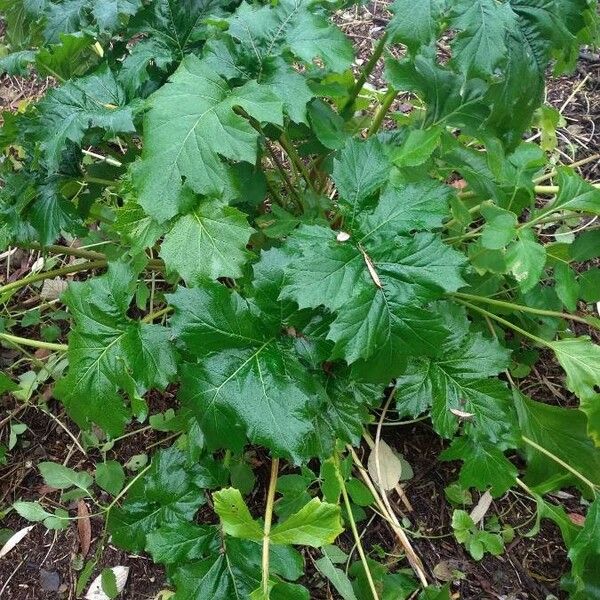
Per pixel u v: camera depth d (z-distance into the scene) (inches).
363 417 28.0
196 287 24.0
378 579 27.4
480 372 27.9
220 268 24.0
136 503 27.7
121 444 34.5
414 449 33.3
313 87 27.0
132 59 26.6
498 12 24.1
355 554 30.2
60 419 35.5
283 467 32.2
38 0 30.4
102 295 26.3
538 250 25.5
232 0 28.3
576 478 29.0
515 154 28.4
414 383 27.7
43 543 31.8
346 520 30.0
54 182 29.4
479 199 34.5
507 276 35.0
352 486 28.0
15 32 35.2
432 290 23.2
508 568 30.2
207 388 23.7
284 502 27.1
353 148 25.4
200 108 23.6
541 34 25.2
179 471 27.7
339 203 25.2
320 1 26.1
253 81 24.0
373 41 51.0
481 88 29.0
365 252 24.2
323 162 32.1
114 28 27.1
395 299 23.5
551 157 43.8
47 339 36.9
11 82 51.1
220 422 23.6
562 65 31.4
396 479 31.3
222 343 24.2
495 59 23.9
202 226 24.1
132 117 24.5
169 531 25.7
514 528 31.3
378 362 23.8
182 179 23.6
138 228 25.2
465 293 32.6
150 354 25.6
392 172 26.3
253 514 30.9
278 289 24.4
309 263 23.4
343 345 22.8
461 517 29.2
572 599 27.2
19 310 39.5
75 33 27.0
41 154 26.6
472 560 30.3
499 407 27.6
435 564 30.1
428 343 23.5
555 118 37.0
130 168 23.9
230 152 23.3
